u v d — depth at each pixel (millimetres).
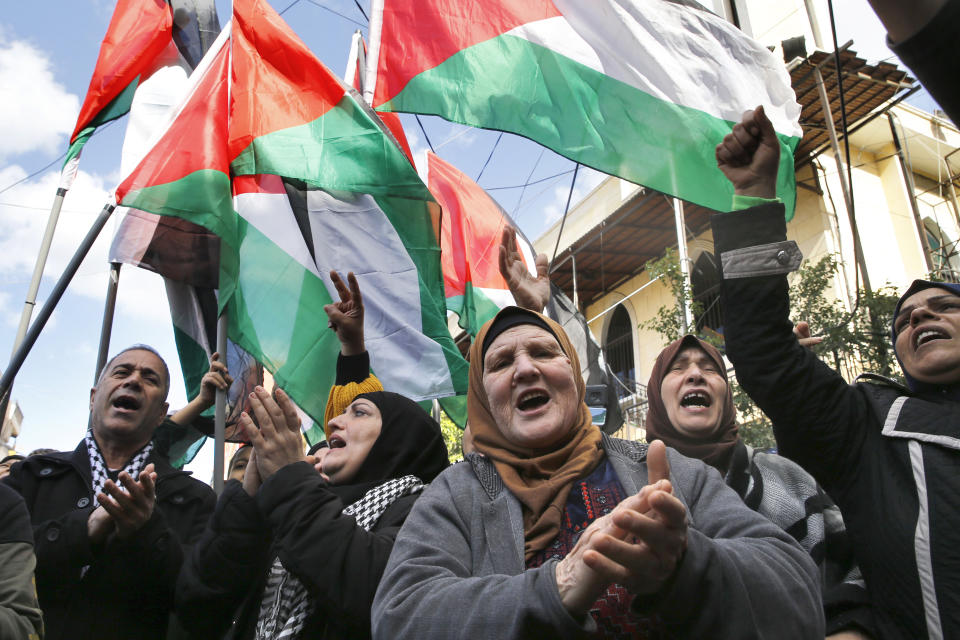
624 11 3840
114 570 2277
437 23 3822
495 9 3855
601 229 12836
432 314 4055
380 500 2127
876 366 7273
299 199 4098
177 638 2574
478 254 5988
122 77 3945
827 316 8094
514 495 1661
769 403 1973
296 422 2049
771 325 1972
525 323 1996
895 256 11477
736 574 1233
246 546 2006
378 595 1450
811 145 11320
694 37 3865
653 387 3062
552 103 3729
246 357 4328
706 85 3807
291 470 1930
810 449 1970
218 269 3838
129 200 3461
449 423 11836
